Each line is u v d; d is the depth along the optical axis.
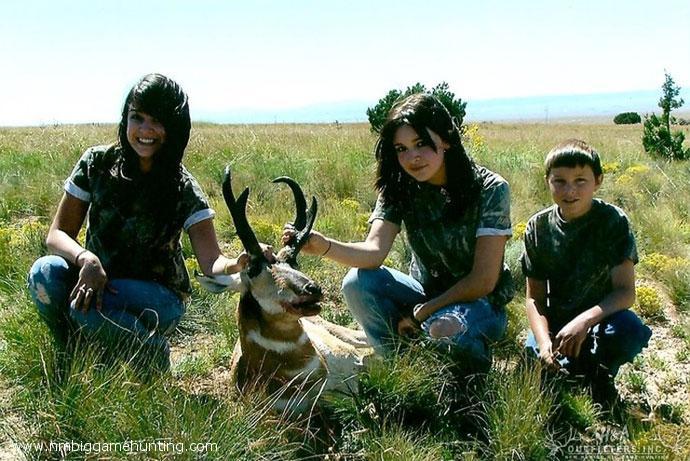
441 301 4.51
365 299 4.82
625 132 33.56
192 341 5.41
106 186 4.34
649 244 7.90
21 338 4.49
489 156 12.93
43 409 3.74
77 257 4.18
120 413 3.58
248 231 3.95
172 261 4.60
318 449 3.93
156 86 4.10
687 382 4.79
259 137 14.82
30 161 11.22
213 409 3.73
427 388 4.19
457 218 4.45
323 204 9.09
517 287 6.51
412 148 4.27
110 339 4.20
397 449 3.68
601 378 4.58
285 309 3.90
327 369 4.30
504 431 3.80
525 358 4.24
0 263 6.24
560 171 4.46
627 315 4.50
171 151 4.22
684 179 11.23
